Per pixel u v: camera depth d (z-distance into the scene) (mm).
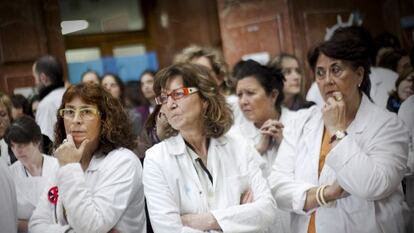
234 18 4777
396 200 2025
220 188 1926
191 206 1873
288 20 4371
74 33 5711
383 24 4098
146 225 2102
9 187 2098
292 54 3924
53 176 2146
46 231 1961
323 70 2080
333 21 4266
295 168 2154
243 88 2578
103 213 1880
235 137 2062
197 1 6023
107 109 2062
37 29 3166
